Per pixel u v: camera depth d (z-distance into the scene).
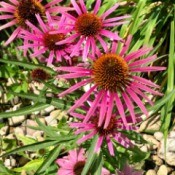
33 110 0.24
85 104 0.25
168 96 0.24
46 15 0.26
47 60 0.26
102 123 0.23
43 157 0.33
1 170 0.32
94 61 0.23
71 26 0.25
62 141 0.25
